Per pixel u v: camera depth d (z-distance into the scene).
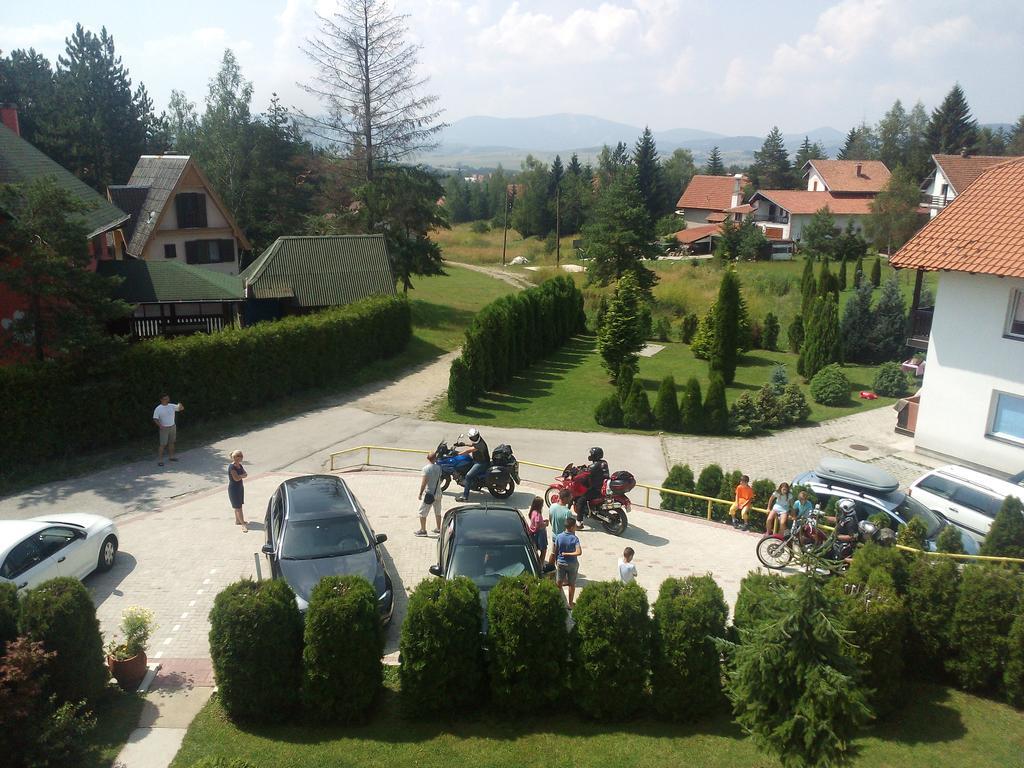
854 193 85.75
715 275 61.19
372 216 48.41
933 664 11.42
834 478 17.20
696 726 10.11
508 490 18.73
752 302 52.47
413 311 47.88
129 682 10.71
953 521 18.05
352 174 50.38
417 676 9.96
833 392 31.89
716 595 10.25
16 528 12.80
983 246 21.83
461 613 10.12
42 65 66.75
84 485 19.02
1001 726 10.20
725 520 18.56
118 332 30.75
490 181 151.00
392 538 16.08
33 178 27.23
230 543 15.68
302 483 15.05
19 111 60.19
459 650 10.11
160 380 22.83
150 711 10.20
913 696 10.96
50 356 21.38
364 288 38.50
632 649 10.05
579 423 28.52
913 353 38.38
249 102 61.16
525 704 10.30
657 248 53.16
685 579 10.70
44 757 8.55
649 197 101.62
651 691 10.19
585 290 58.91
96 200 30.36
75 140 57.59
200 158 61.94
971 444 23.27
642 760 9.21
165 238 44.19
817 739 7.58
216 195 45.59
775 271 63.84
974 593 10.88
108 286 21.30
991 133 115.69
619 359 34.12
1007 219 22.34
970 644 10.89
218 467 20.69
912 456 25.00
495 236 117.38
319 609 9.80
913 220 66.38
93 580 13.98
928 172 94.56
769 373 37.75
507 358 33.66
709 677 10.05
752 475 23.47
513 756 9.28
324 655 9.82
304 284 37.84
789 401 29.22
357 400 29.11
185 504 17.91
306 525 13.61
